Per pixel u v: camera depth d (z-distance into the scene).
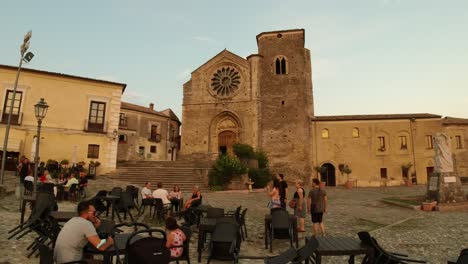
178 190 14.27
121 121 48.09
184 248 6.92
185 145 41.50
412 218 15.04
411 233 11.43
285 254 5.19
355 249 5.64
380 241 10.20
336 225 13.17
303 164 39.31
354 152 40.25
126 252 5.48
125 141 47.69
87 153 28.16
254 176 32.66
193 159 40.81
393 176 39.19
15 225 10.20
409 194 27.34
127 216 13.34
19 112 26.38
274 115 41.16
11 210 12.86
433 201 18.89
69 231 5.35
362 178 39.50
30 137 26.48
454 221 14.13
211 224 8.21
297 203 11.88
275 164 39.75
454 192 19.33
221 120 41.91
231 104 41.41
